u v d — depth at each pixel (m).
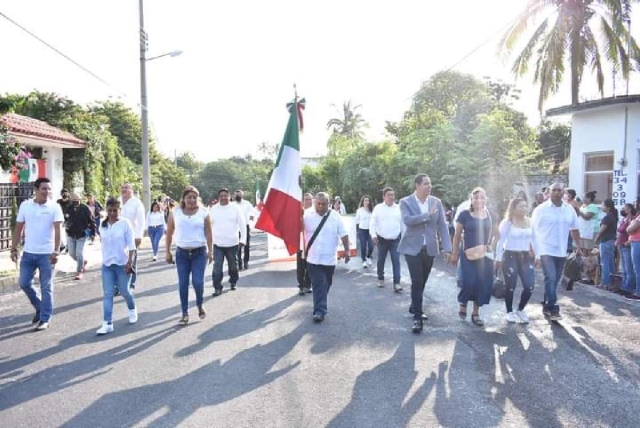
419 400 4.42
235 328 6.72
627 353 5.66
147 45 20.66
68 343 6.12
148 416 4.13
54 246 6.89
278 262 13.45
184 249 7.02
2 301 8.60
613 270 9.68
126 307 8.02
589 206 10.82
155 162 47.62
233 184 71.44
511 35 19.25
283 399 4.44
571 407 4.29
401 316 7.35
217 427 3.94
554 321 6.95
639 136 13.17
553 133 39.56
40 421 4.06
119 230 6.72
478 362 5.38
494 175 16.94
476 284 6.84
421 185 6.71
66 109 21.97
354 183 30.67
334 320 7.12
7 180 15.16
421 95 30.02
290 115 8.12
